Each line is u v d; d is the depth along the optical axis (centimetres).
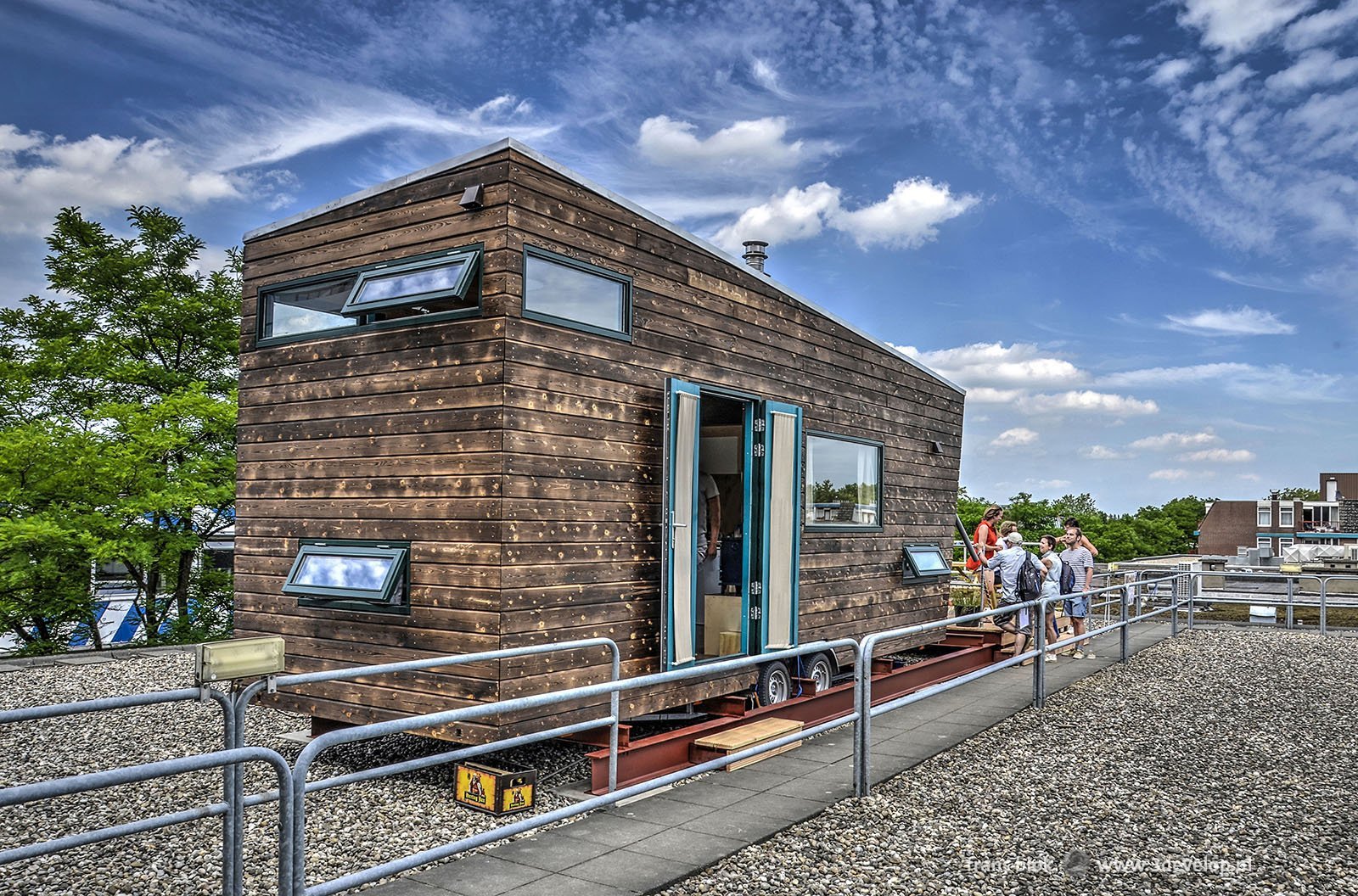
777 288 887
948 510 1254
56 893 456
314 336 712
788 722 746
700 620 884
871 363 1058
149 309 1741
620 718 683
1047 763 694
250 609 739
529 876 455
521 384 618
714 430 963
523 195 627
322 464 701
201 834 541
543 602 628
